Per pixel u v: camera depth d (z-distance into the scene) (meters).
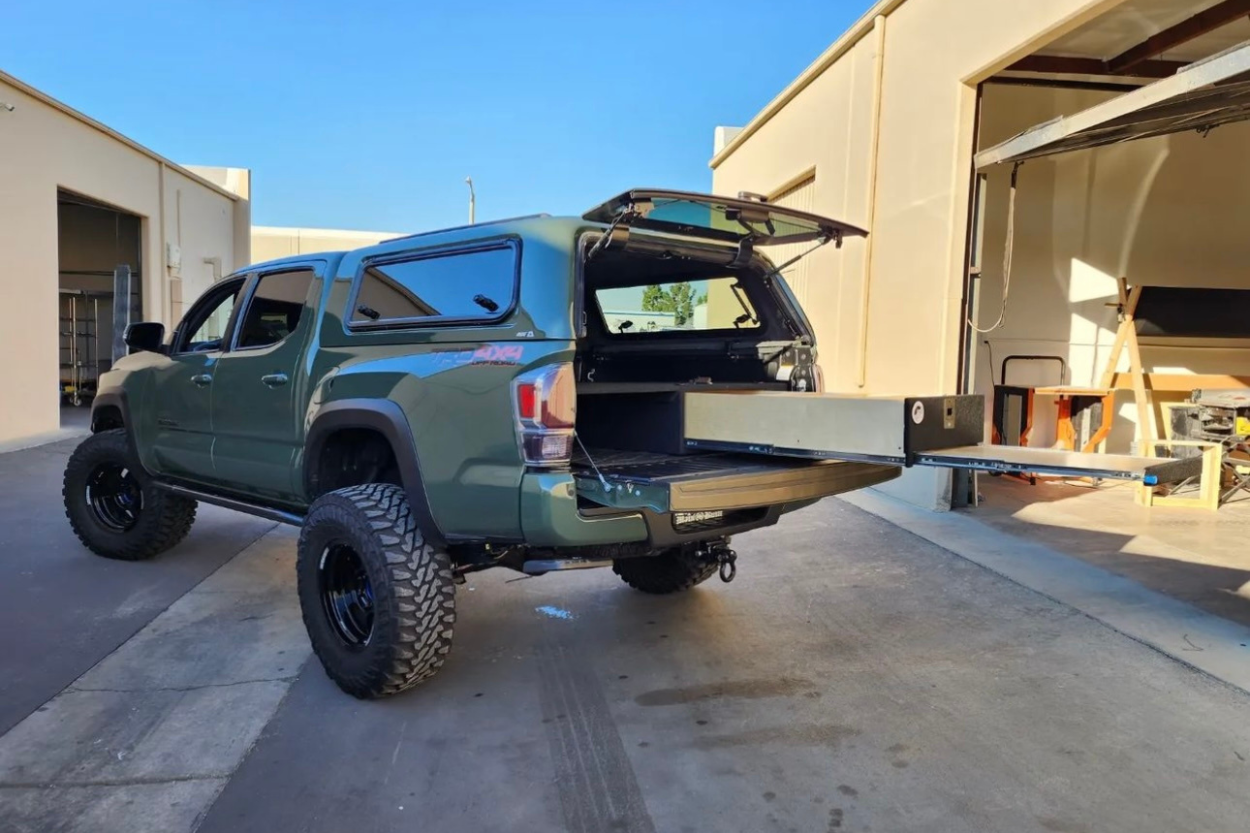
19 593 4.68
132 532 5.15
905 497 7.30
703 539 3.32
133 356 5.23
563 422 2.88
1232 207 8.95
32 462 8.98
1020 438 8.36
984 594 4.66
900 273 7.56
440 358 3.16
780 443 3.21
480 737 3.04
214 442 4.43
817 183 9.46
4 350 10.29
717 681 3.53
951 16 6.72
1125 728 3.06
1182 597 4.54
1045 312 8.91
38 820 2.49
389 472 3.94
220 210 17.81
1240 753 2.88
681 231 3.67
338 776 2.76
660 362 4.90
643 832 2.45
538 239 3.06
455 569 3.40
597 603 4.59
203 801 2.60
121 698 3.35
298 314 4.02
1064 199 8.84
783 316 4.21
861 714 3.20
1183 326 8.27
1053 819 2.49
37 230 10.92
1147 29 6.87
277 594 4.73
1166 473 2.56
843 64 8.69
